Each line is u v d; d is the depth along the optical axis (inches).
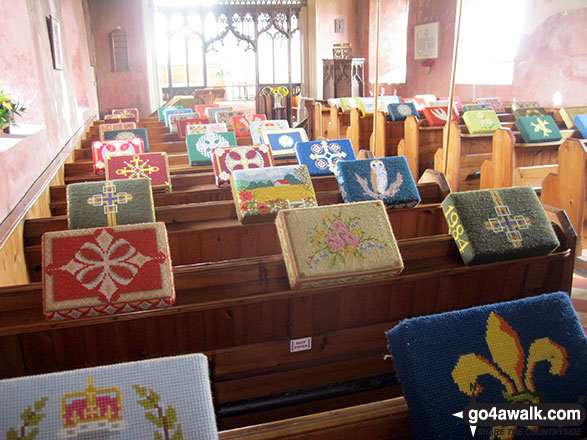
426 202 128.6
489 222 85.3
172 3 512.1
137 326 72.9
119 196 111.0
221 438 46.6
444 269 83.9
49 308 66.7
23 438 36.9
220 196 151.8
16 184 128.1
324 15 561.6
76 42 361.7
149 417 38.6
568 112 238.7
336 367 84.7
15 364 70.2
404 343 48.5
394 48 564.7
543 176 175.9
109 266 70.4
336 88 454.6
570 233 89.7
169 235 112.1
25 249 114.3
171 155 208.4
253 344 79.0
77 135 257.8
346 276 75.5
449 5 452.1
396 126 271.9
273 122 223.3
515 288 91.8
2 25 142.4
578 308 123.1
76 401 38.3
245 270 77.9
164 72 576.1
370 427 49.3
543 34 337.4
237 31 523.2
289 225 77.7
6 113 112.3
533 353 50.1
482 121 220.8
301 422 48.5
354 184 117.3
